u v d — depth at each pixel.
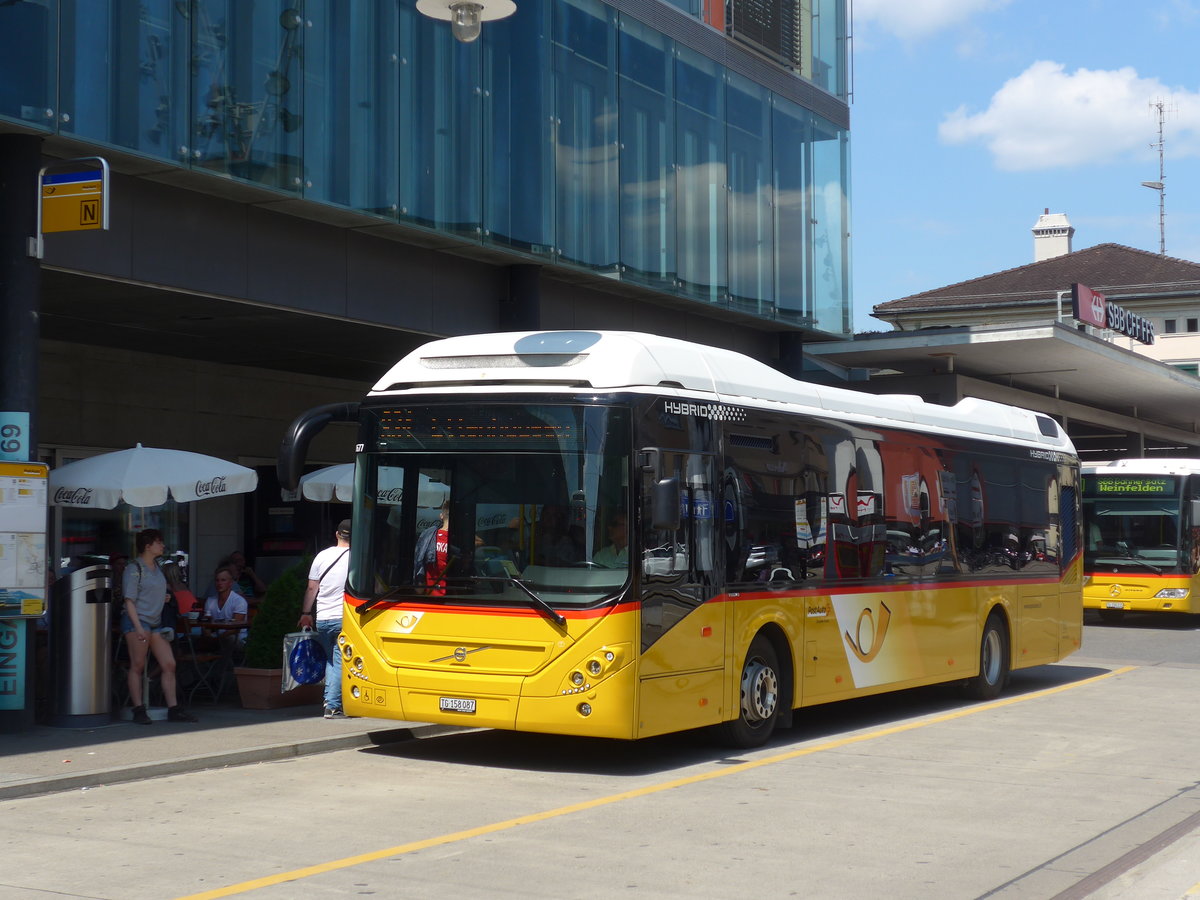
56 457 19.98
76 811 9.21
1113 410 42.97
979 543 16.45
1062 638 18.61
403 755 11.89
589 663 10.48
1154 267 74.44
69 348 20.12
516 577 10.81
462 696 10.85
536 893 7.02
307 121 15.67
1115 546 29.25
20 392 12.89
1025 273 75.88
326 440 24.86
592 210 19.95
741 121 23.20
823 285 25.20
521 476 10.94
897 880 7.42
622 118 20.56
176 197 15.00
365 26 16.48
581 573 10.63
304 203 15.70
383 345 19.98
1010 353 30.56
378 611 11.30
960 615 15.86
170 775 10.73
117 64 13.60
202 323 17.80
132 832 8.51
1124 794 10.09
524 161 18.81
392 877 7.33
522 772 11.00
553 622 10.60
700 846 8.20
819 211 25.20
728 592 11.77
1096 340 30.53
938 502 15.60
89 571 12.88
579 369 10.98
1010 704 16.03
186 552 21.89
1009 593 17.06
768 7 23.78
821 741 12.91
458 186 17.77
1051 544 18.38
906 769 11.20
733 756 11.89
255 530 23.22
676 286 21.53
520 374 11.16
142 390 21.23
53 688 12.86
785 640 12.69
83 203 12.83
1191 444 51.19
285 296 16.27
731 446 12.00
